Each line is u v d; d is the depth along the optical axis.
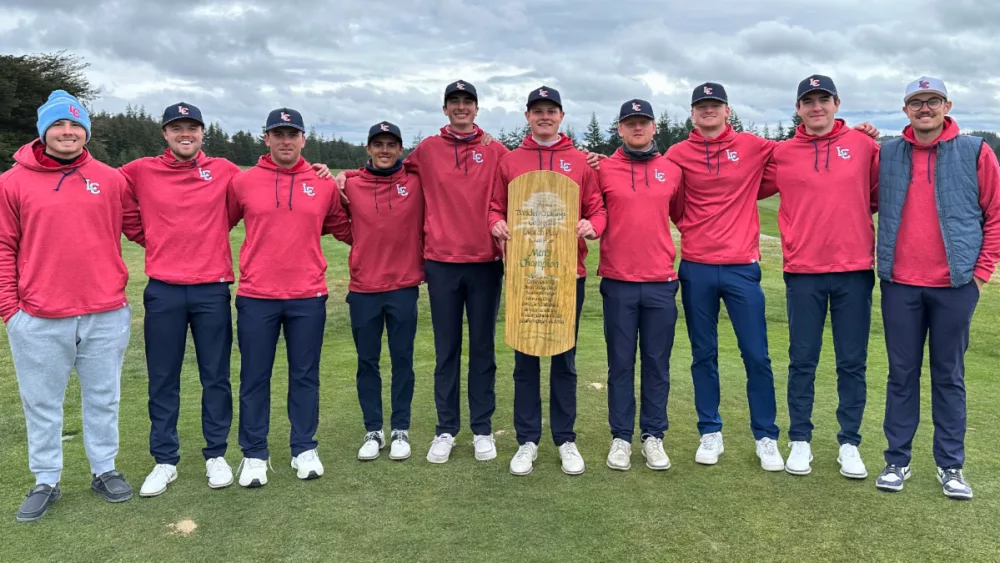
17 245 3.32
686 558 2.84
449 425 4.20
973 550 2.89
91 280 3.40
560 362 3.94
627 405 3.97
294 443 3.84
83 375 3.48
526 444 4.00
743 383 5.57
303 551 2.93
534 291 3.87
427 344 7.11
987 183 3.43
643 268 3.88
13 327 3.30
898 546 2.93
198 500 3.48
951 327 3.49
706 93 3.86
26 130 38.97
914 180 3.54
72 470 3.89
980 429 4.41
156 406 3.69
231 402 3.89
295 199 3.79
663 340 3.95
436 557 2.86
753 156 3.96
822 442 4.29
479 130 4.10
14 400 5.13
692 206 4.02
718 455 4.00
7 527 3.18
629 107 3.85
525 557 2.85
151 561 2.86
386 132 3.96
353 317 4.16
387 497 3.49
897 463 3.62
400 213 4.08
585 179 3.98
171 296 3.63
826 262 3.75
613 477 3.74
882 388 5.45
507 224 3.88
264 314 3.76
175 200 3.65
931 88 3.39
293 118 3.72
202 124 3.74
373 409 4.21
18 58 38.19
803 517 3.22
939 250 3.49
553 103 3.87
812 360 3.82
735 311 3.94
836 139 3.77
